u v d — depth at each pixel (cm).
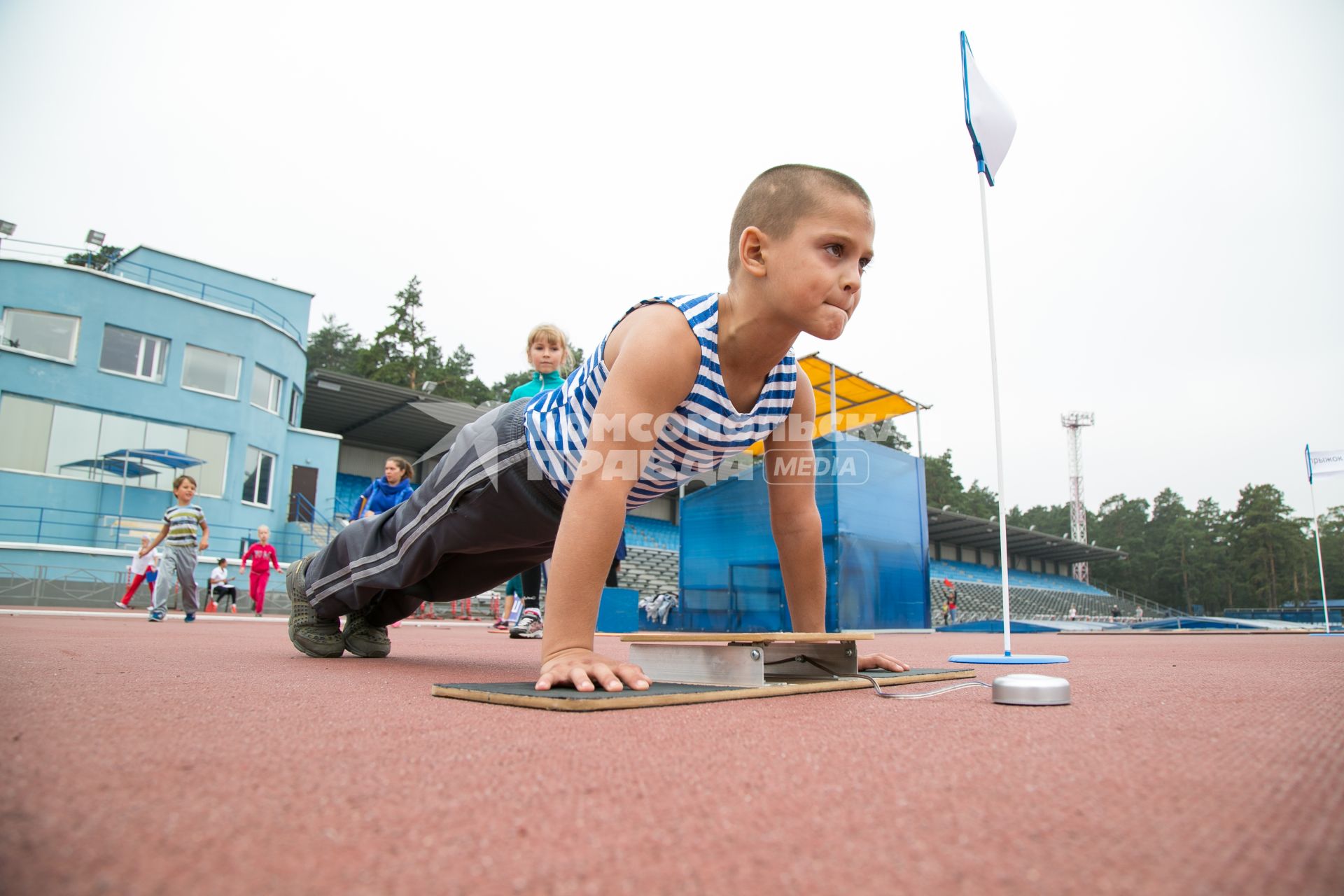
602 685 149
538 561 257
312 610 291
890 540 1028
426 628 1115
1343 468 1364
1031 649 521
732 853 59
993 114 374
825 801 74
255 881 53
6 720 114
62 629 561
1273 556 7150
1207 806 72
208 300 2205
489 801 74
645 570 2706
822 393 1312
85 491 1769
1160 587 7881
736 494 995
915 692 168
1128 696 169
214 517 1938
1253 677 233
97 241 2428
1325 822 67
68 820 65
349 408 2548
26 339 1756
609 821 67
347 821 67
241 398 2011
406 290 4816
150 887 51
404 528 241
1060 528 9238
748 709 139
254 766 87
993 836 63
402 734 109
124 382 1838
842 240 170
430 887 52
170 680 188
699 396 180
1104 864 56
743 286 180
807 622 211
